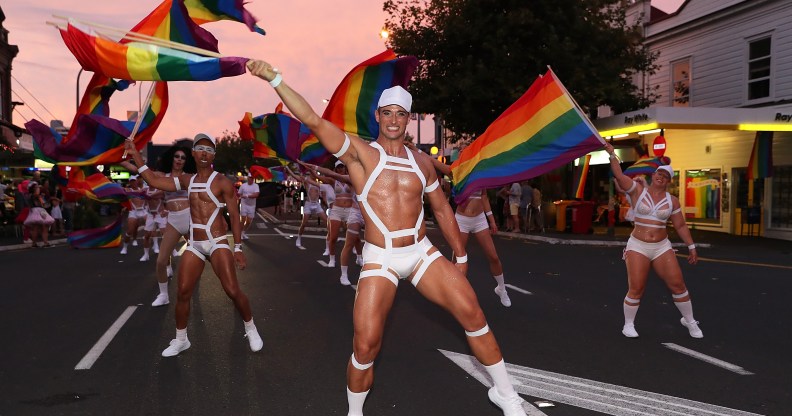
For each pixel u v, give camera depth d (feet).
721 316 26.17
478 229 27.55
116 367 18.34
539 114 21.13
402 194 12.33
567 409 14.94
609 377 17.54
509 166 22.13
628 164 81.05
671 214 22.63
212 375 17.57
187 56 12.56
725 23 72.79
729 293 31.86
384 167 12.26
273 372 17.88
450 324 24.22
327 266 41.91
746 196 68.03
